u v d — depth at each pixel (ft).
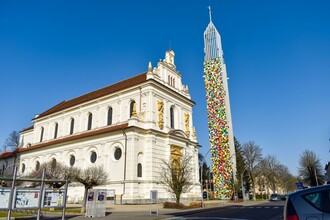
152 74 153.07
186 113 174.91
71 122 181.06
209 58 217.97
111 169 133.69
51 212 84.69
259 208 103.81
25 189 52.42
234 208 107.55
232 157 208.54
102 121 160.86
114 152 137.08
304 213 20.13
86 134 155.12
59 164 130.52
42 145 173.27
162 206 112.78
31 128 219.20
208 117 201.98
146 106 145.28
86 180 96.22
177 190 119.14
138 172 130.41
